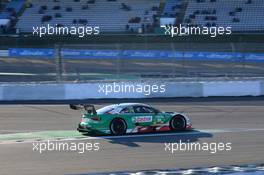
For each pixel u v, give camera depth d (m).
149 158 25.11
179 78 63.00
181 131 34.94
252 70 73.81
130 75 66.00
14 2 122.94
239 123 38.84
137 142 30.28
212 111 46.25
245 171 17.78
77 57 85.81
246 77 66.31
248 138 31.50
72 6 120.62
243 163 23.48
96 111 33.81
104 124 33.16
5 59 87.06
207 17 112.81
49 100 54.22
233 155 25.72
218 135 32.81
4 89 54.16
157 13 116.25
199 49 91.56
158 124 34.75
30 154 26.27
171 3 118.81
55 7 120.62
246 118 41.84
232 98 56.81
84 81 59.84
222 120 40.62
